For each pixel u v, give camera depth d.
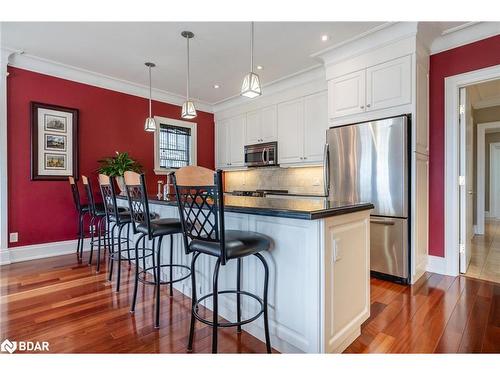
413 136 2.75
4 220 3.40
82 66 3.81
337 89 3.35
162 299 2.42
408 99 2.76
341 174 3.17
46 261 3.52
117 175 3.93
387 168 2.82
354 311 1.72
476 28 2.76
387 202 2.82
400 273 2.75
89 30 2.88
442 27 2.77
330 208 1.56
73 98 3.97
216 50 3.31
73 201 3.96
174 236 2.70
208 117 5.80
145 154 4.77
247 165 5.06
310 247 1.47
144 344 1.73
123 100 4.49
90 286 2.69
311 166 4.34
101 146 4.25
